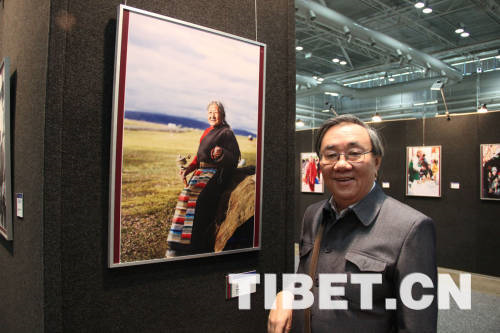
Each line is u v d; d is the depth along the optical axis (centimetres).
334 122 113
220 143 143
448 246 579
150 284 132
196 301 143
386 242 101
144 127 125
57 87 113
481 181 545
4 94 153
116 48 119
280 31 171
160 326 134
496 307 404
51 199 111
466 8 705
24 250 133
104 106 122
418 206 612
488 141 543
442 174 587
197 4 143
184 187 135
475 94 1015
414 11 725
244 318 158
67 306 115
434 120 598
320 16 628
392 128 645
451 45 916
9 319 162
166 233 131
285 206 171
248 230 153
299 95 1150
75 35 117
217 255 146
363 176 107
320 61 1068
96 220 121
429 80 1010
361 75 1196
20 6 149
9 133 153
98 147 121
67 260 115
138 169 124
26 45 136
